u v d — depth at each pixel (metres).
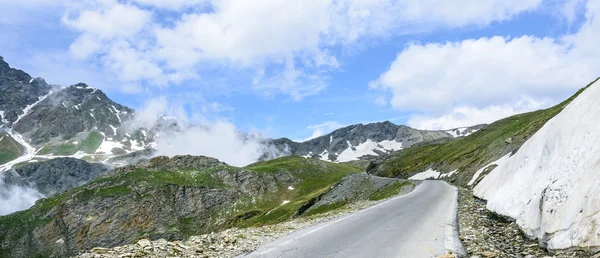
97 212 193.50
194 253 11.57
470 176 67.31
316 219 21.94
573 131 14.70
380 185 74.50
